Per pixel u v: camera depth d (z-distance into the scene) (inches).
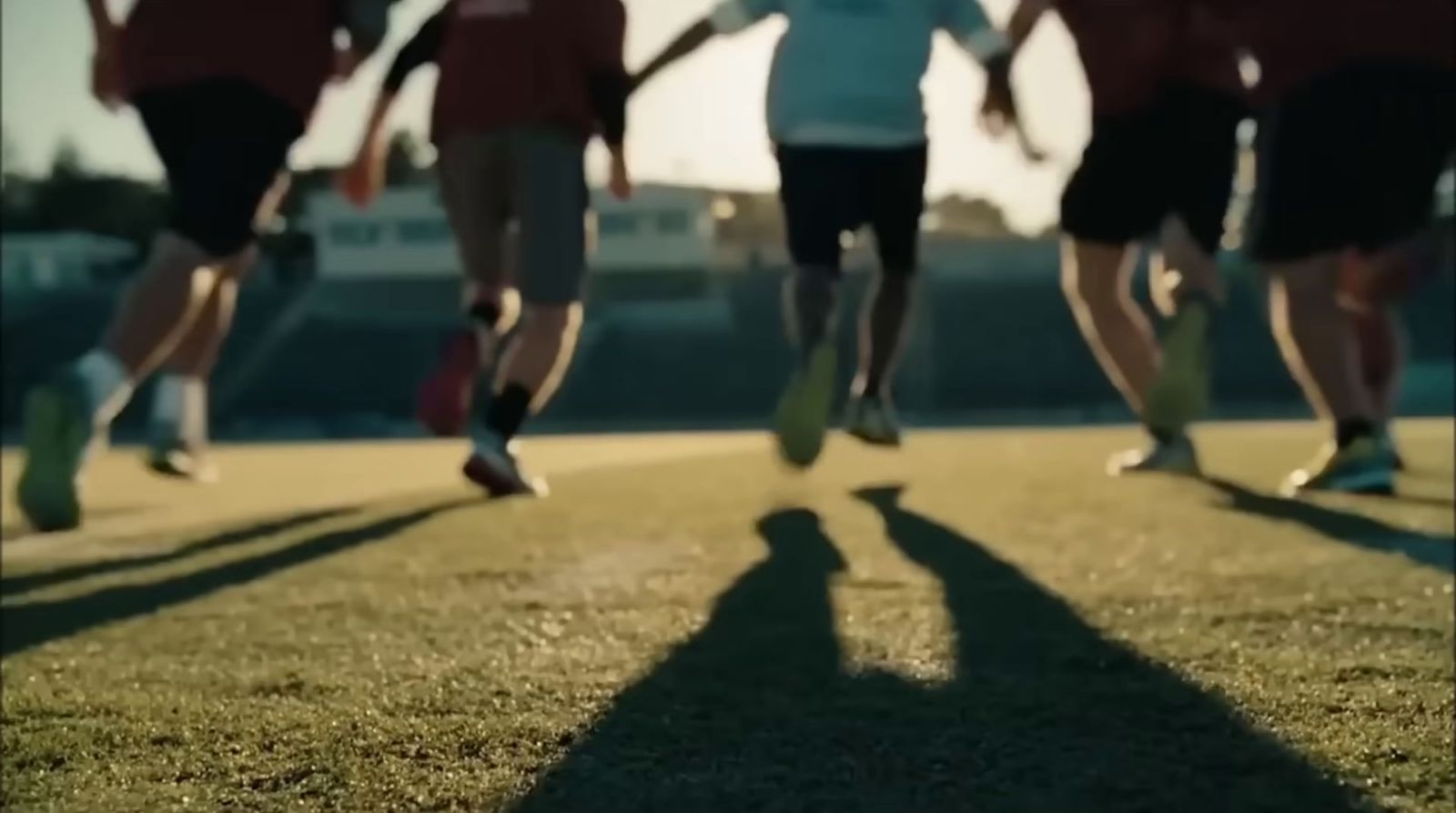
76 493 121.9
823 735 57.0
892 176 174.7
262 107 132.2
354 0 139.3
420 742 56.4
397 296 1622.8
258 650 76.3
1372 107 138.4
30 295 1428.4
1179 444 184.2
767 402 1219.2
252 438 855.7
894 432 192.7
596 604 89.7
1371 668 67.2
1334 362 149.7
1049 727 57.7
